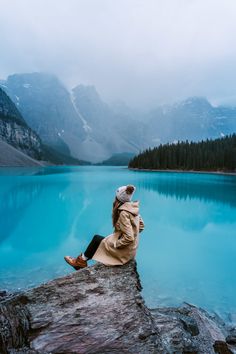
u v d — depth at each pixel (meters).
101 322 3.78
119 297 4.11
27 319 3.71
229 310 10.67
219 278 13.88
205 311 10.48
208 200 39.88
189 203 37.22
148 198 41.44
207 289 12.56
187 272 14.69
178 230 23.92
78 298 4.04
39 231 22.45
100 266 4.60
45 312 3.81
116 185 56.44
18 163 144.00
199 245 19.67
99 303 4.00
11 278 13.00
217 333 7.99
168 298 11.57
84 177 78.50
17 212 29.50
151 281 13.37
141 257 17.06
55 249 18.05
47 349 3.44
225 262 16.34
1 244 19.06
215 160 117.44
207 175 96.38
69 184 57.03
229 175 99.25
